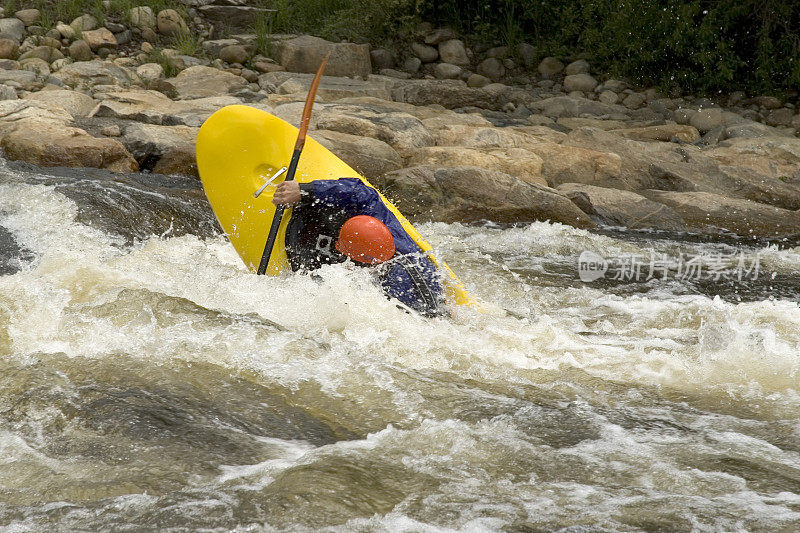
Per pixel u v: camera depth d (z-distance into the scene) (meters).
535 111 34.78
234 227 13.14
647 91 37.41
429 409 8.70
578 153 25.17
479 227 20.83
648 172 25.33
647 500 6.88
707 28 36.31
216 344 9.78
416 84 34.25
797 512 6.69
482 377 9.88
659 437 8.29
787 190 25.44
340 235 11.71
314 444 7.84
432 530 6.24
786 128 34.72
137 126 23.11
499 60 39.25
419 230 19.91
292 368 9.41
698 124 33.44
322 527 6.20
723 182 25.66
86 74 30.25
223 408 8.38
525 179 23.67
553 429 8.34
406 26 38.50
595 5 38.59
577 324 12.66
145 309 10.49
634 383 9.94
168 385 8.77
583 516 6.55
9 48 31.56
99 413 8.02
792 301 15.26
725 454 7.90
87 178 19.38
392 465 7.39
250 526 6.18
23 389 8.50
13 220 15.98
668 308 13.65
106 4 35.94
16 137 20.66
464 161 23.78
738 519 6.53
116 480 6.91
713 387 9.82
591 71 38.69
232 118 13.01
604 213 22.30
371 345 10.41
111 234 15.92
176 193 19.39
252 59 35.34
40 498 6.62
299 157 12.33
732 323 12.24
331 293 10.95
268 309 11.15
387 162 23.69
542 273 16.36
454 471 7.34
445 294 12.35
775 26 37.12
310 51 35.28
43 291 10.91
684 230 22.31
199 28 36.94
